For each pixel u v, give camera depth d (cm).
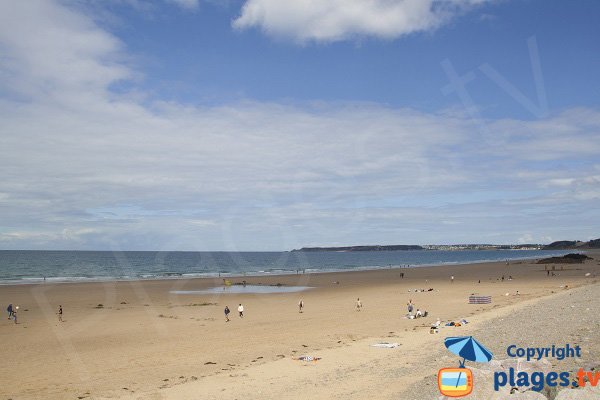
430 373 1504
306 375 1703
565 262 11019
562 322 2039
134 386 1733
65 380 1839
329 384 1530
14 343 2564
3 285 5888
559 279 6500
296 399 1392
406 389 1334
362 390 1407
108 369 1995
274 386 1575
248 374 1780
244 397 1472
